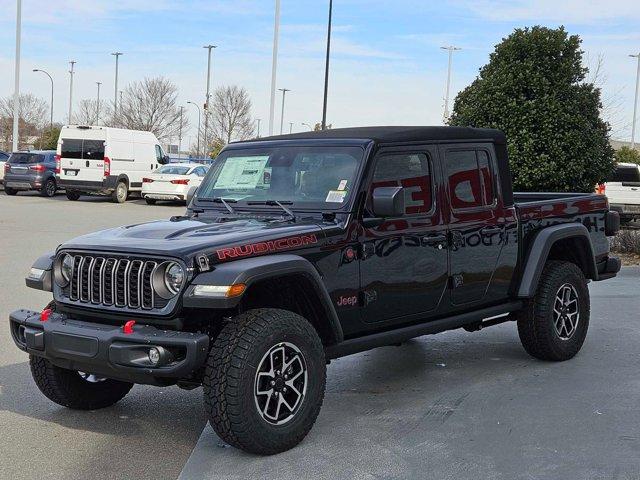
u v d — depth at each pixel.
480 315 6.05
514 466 4.39
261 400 4.49
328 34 30.77
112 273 4.55
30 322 4.76
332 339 4.99
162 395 5.88
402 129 5.61
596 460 4.48
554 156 13.77
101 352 4.39
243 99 51.91
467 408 5.48
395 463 4.45
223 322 4.64
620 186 20.17
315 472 4.31
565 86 13.91
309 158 5.47
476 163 6.07
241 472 4.31
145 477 4.29
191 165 27.75
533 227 6.53
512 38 14.09
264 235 4.69
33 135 61.06
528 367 6.61
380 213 4.96
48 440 4.86
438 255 5.67
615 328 8.17
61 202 26.48
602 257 7.30
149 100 53.62
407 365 6.73
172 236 4.73
